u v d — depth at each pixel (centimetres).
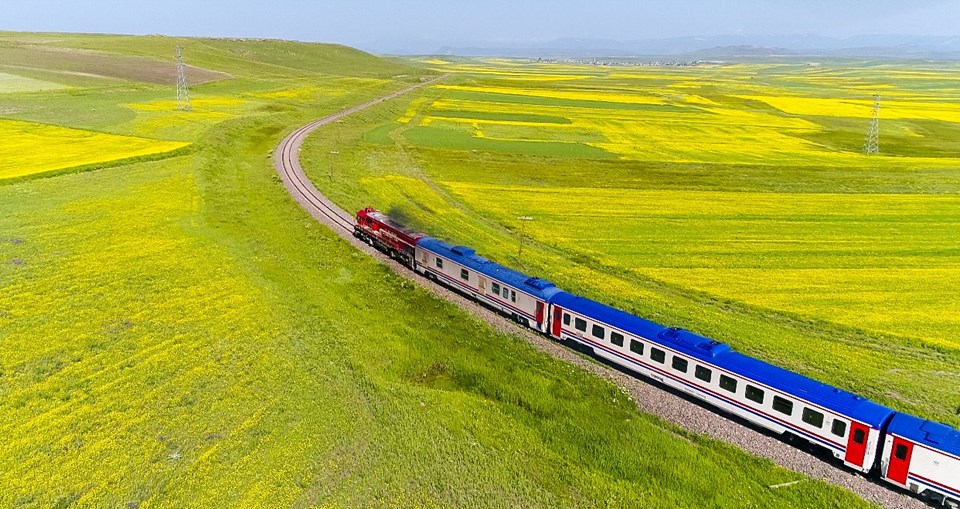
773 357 3684
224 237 5347
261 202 6619
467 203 7281
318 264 4994
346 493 2422
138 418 2791
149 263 4566
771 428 2891
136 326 3644
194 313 3875
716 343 3188
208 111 12031
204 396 3005
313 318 3962
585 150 10994
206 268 4597
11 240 4716
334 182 7812
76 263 4419
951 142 12938
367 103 16288
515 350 3734
